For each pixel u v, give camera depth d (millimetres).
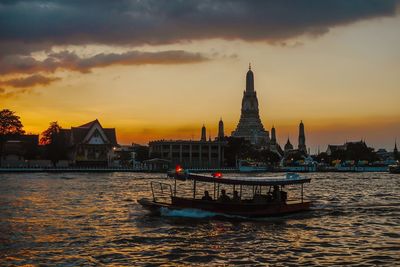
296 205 43500
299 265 24812
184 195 63219
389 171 192625
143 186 84312
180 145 195875
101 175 134750
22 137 183000
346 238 32094
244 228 35781
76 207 48406
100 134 179875
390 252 27844
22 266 24312
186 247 28938
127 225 36625
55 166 166500
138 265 24672
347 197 65562
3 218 40156
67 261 25344
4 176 120688
